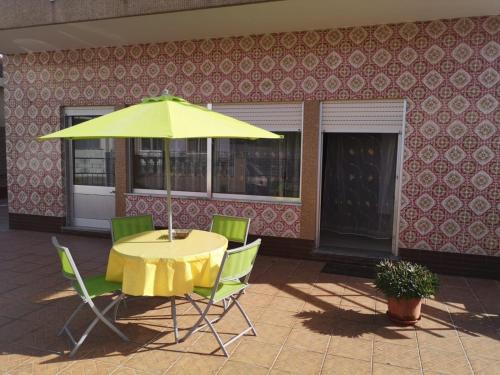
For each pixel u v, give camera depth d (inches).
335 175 306.2
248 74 277.7
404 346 162.4
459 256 245.1
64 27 263.7
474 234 241.8
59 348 159.0
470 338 169.3
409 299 175.8
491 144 235.0
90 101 322.3
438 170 244.8
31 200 352.5
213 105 291.4
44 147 343.3
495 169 235.5
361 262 262.2
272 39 270.2
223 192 299.0
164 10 228.8
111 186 335.3
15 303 201.6
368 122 259.8
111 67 313.0
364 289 223.1
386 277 179.3
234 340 164.4
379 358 153.6
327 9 221.5
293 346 161.9
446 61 238.5
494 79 232.1
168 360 151.4
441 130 242.5
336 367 147.6
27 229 356.2
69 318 177.2
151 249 169.8
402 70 246.4
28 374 141.6
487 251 240.4
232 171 295.4
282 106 276.8
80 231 336.8
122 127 147.6
